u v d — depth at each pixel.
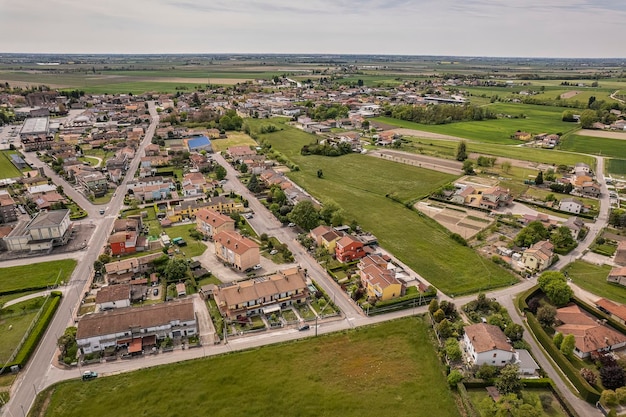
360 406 82.25
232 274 129.38
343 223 165.00
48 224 142.88
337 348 98.62
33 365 91.25
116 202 187.75
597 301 115.81
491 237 158.12
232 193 197.12
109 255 137.88
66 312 109.75
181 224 165.12
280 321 108.12
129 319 99.31
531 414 75.25
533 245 142.12
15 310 109.81
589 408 82.56
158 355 95.38
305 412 80.50
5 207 163.50
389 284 115.19
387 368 92.75
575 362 95.12
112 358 93.38
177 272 124.38
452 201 192.50
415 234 160.12
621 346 100.75
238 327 105.44
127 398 82.81
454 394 86.19
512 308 114.62
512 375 84.62
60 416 78.56
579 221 163.38
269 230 161.62
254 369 91.31
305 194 190.00
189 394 84.12
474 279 129.38
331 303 115.88
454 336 101.94
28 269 129.75
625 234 160.38
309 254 143.75
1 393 83.44
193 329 102.12
